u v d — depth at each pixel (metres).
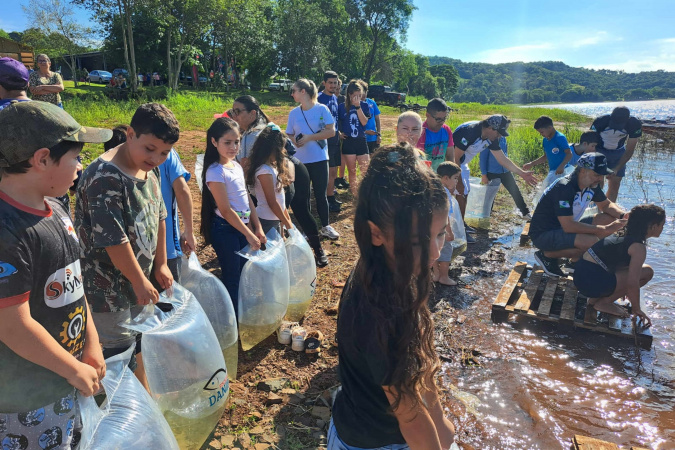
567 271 5.61
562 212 5.21
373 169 1.22
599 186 5.42
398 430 1.43
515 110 40.28
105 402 1.99
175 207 3.31
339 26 53.69
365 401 1.37
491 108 43.41
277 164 4.19
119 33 39.53
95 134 1.79
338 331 1.35
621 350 4.12
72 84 43.41
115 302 2.54
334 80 7.26
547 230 5.42
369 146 8.62
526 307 4.54
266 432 2.93
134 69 29.27
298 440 2.89
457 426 3.14
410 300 1.23
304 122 5.86
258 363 3.63
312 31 46.50
